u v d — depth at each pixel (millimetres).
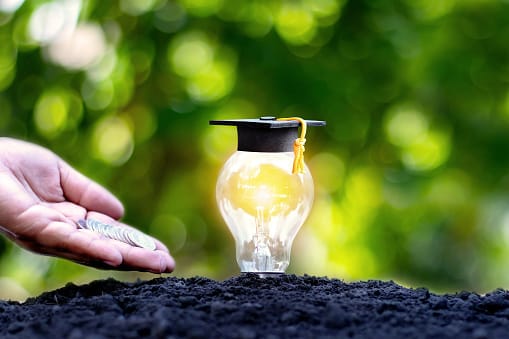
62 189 840
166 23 1349
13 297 1386
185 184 1371
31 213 715
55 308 653
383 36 1365
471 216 1550
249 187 729
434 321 635
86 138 1365
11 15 1308
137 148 1353
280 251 748
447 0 1425
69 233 713
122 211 857
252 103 1345
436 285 1598
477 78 1445
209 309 644
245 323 625
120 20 1342
